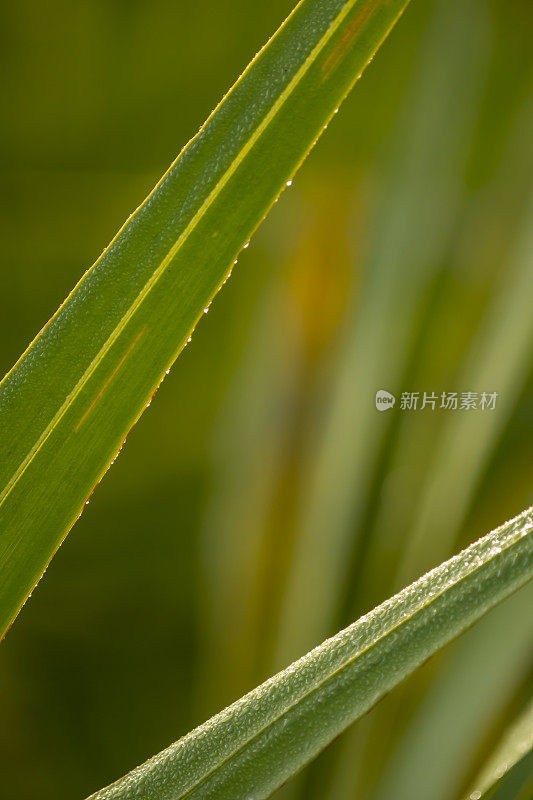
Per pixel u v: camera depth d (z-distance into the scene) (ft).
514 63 7.22
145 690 9.00
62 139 8.50
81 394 2.85
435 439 5.91
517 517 2.84
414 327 6.13
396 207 6.28
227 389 8.92
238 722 2.83
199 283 2.84
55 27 8.05
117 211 8.86
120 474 8.94
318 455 6.26
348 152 8.19
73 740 8.72
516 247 5.88
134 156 8.73
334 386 6.16
